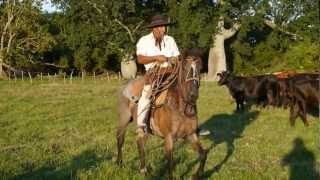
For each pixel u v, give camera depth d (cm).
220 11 4553
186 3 4416
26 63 5000
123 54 4912
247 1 4691
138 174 976
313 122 1720
